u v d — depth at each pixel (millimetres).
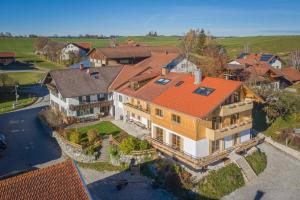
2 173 46312
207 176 42188
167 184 41531
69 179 26891
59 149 54469
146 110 55156
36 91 98625
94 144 51250
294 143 53312
